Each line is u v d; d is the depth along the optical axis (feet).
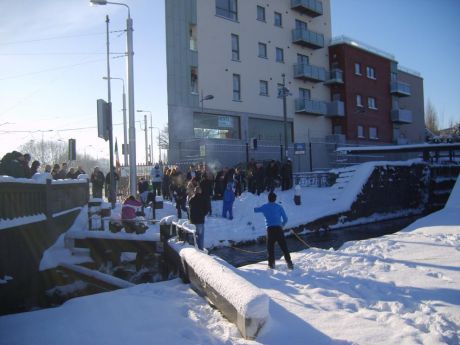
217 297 22.20
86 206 67.46
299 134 126.21
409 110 171.32
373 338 17.60
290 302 22.94
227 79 107.24
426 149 97.25
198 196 41.34
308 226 64.49
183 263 30.12
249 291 18.84
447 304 21.85
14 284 32.68
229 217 61.87
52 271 38.19
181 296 25.54
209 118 104.17
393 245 38.75
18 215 35.24
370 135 148.66
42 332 19.70
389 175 82.12
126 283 32.55
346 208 71.56
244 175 80.28
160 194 75.41
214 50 104.73
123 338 18.62
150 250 41.24
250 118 112.88
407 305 22.06
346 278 27.91
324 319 20.01
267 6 119.85
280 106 120.78
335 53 140.05
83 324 20.68
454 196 62.64
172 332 19.17
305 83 129.80
